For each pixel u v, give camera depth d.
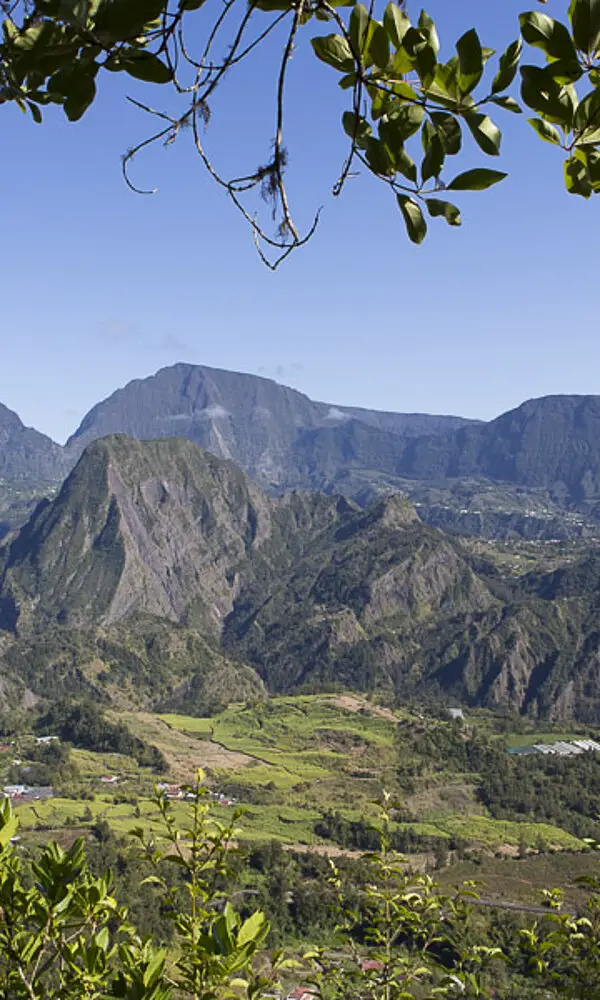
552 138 1.94
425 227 1.97
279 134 1.98
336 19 1.95
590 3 1.78
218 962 3.32
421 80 1.88
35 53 1.89
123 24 1.85
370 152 1.97
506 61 1.86
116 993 3.10
